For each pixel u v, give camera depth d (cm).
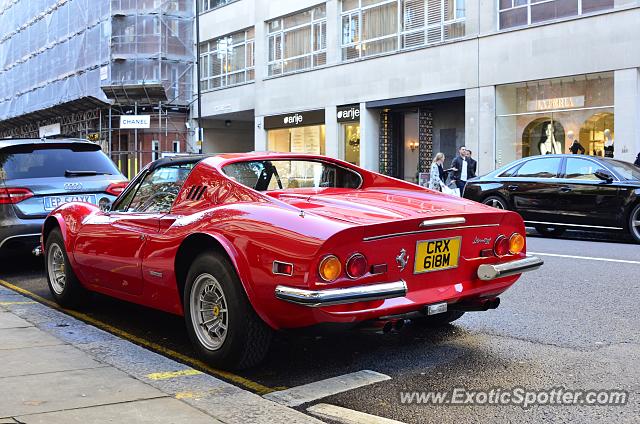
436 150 2420
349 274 375
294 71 2911
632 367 431
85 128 3862
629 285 699
